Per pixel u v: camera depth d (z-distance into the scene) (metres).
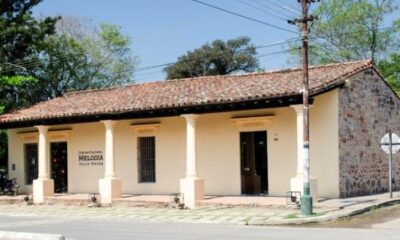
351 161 21.73
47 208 23.42
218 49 60.66
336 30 40.72
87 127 26.62
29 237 12.60
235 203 20.14
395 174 25.38
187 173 21.58
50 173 27.72
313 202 19.11
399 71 38.59
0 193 28.16
